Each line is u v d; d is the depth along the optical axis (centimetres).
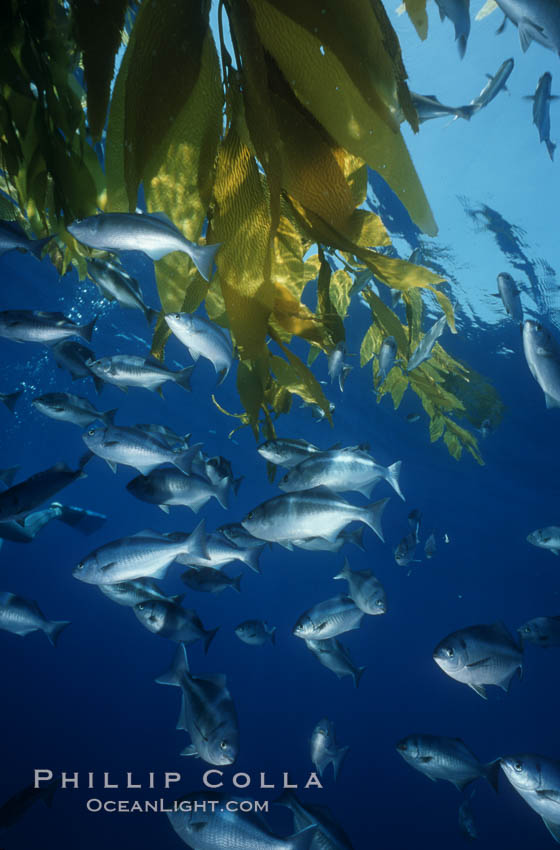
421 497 5506
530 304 1697
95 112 142
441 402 352
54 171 180
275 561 6594
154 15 131
